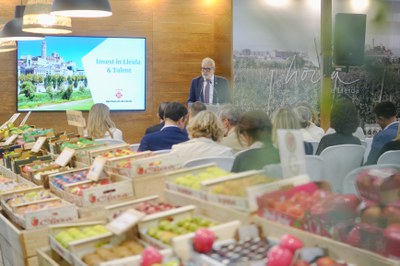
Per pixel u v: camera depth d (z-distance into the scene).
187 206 2.52
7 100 8.71
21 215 3.09
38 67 8.76
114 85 9.10
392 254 1.61
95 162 3.51
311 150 3.53
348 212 1.83
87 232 2.61
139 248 2.33
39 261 2.77
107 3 4.49
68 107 8.94
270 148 2.67
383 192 1.75
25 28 5.16
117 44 9.06
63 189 3.42
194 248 2.05
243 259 1.90
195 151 3.59
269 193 2.03
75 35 8.85
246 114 2.76
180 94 9.45
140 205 2.73
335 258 1.78
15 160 4.55
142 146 4.60
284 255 1.79
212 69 7.48
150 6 9.21
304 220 1.88
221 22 9.23
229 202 2.21
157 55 9.30
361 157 3.55
